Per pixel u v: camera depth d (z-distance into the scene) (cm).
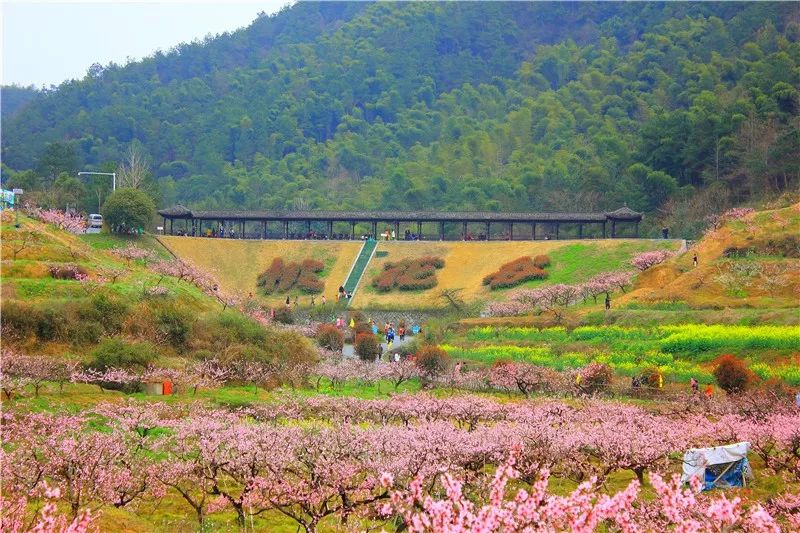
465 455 3384
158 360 5700
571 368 6694
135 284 7381
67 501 2870
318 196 19962
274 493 2975
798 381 5972
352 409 4703
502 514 1769
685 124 16325
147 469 3114
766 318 7350
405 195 18500
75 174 17988
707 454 3641
